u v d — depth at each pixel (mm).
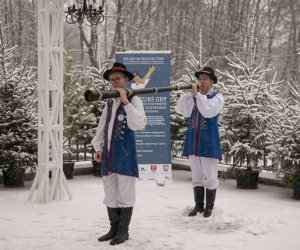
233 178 9305
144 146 8883
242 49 20750
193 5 23141
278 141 7820
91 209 6719
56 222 6023
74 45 26328
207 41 22328
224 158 8930
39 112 7090
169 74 8906
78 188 8195
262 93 8602
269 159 8133
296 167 7555
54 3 6992
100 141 5309
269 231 5727
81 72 10742
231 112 8625
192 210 6473
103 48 21016
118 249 4977
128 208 5188
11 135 8047
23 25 20531
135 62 8859
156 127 8891
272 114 8148
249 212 6473
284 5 23422
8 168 8141
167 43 20047
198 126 6273
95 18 7703
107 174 5164
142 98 8852
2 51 8531
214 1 23547
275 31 23812
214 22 22172
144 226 5855
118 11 19094
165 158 8906
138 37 20078
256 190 8305
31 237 5398
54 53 7070
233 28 21625
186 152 6367
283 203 7320
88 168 9703
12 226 5832
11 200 7234
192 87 5992
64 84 9594
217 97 6133
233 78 8789
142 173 8883
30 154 8195
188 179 9266
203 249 5062
